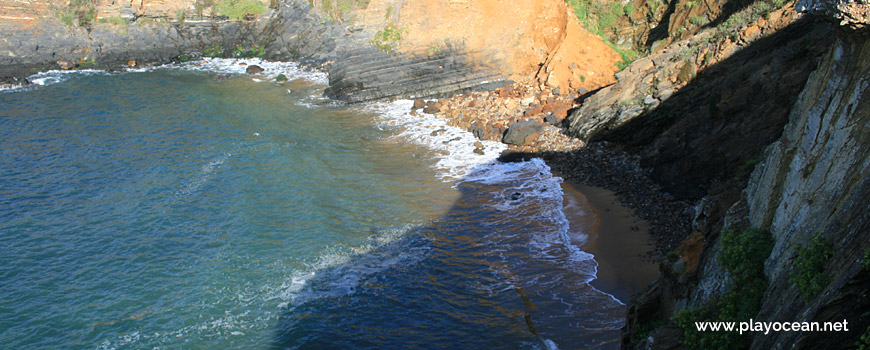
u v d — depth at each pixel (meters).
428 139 43.91
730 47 34.84
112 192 35.75
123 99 53.78
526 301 24.94
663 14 49.06
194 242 30.22
